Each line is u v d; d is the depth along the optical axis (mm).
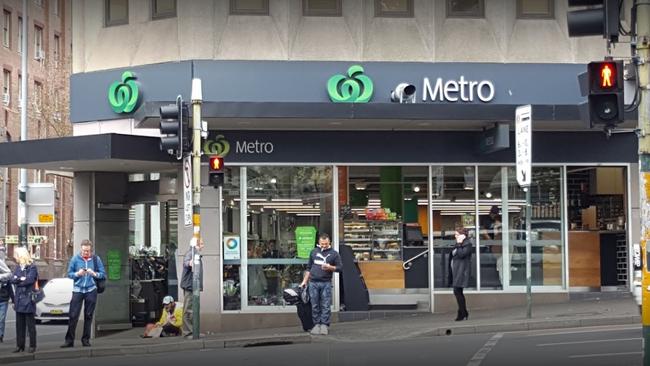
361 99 19578
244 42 20031
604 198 20953
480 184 20516
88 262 17453
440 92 19828
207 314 19766
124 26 20953
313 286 17656
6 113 54125
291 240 20234
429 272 20359
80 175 21094
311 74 19750
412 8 20281
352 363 13320
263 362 13961
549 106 18688
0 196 52000
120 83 20375
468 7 20406
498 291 20438
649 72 10453
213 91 19625
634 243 20422
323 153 20125
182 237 20031
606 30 10406
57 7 61312
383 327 18125
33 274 16953
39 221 24203
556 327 16891
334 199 20203
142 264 21844
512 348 14109
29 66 57250
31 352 16672
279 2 20125
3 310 20172
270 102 18516
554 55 20344
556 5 20469
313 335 17375
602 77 10430
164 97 19906
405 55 20125
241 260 20094
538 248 20656
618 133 20500
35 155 19094
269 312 19984
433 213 20422
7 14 54906
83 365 15023
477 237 20422
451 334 16875
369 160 20203
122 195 21406
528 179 17188
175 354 16188
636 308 18234
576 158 20484
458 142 20359
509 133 20109
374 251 20453
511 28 20359
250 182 20219
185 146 16703
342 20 20141
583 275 20719
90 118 20859
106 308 21078
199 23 20047
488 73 19969
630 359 12281
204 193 19969
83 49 21328
